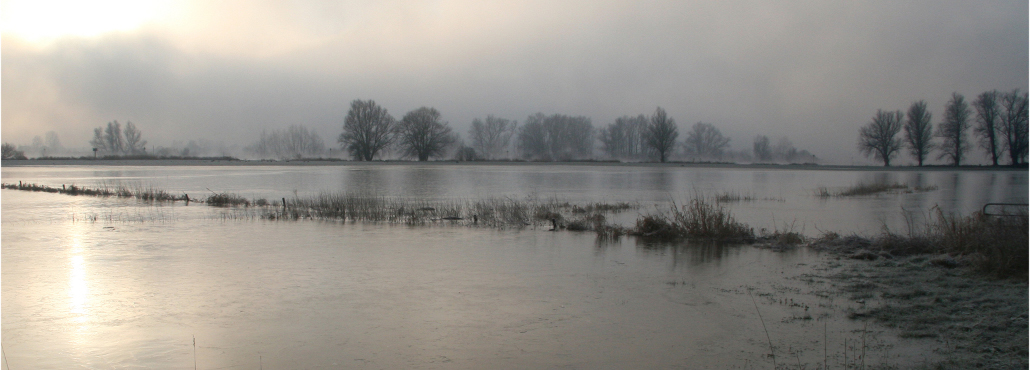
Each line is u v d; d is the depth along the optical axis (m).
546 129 135.00
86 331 7.10
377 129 106.94
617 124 138.50
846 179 55.31
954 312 7.57
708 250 12.88
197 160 105.75
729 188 39.53
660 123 110.94
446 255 12.27
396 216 19.23
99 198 28.06
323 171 67.75
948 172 78.44
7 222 18.14
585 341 6.71
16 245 13.52
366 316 7.71
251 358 6.21
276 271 10.58
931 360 5.94
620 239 14.55
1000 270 9.48
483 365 6.00
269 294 8.87
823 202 27.89
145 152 122.94
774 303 8.23
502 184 42.88
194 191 34.38
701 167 93.06
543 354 6.31
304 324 7.37
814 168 92.44
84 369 5.93
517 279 9.91
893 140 98.69
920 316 7.42
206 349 6.47
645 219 15.56
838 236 14.02
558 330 7.11
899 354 6.13
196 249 12.99
